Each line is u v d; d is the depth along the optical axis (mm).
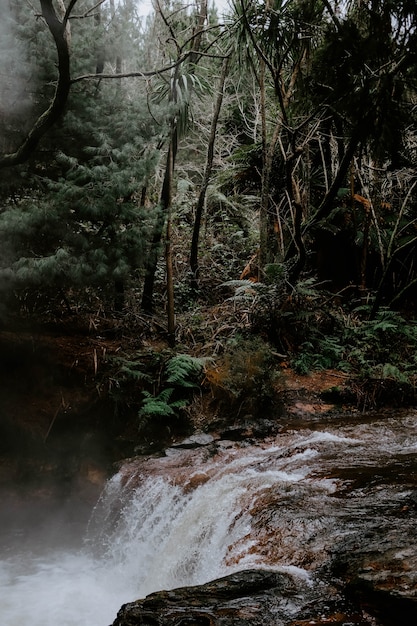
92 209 5742
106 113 6328
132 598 4648
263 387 6664
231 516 4094
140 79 7512
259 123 10969
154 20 8000
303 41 6219
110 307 7992
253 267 9172
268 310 7734
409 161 8758
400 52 4348
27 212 5684
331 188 7371
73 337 7422
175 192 11492
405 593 2381
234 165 10977
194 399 6805
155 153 6086
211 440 6125
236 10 6945
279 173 9695
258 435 6078
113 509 5629
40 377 6859
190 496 4828
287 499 3967
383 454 5023
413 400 6969
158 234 7074
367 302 8852
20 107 5863
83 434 6699
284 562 3119
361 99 4879
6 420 6602
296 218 7496
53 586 5020
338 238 9211
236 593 2664
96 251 5898
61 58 4660
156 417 6566
